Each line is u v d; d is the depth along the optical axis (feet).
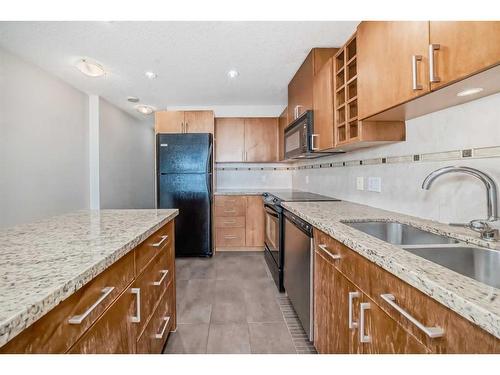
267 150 14.23
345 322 4.07
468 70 2.84
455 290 2.06
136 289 3.71
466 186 4.23
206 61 8.87
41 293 1.94
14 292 1.95
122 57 8.55
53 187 10.18
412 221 4.85
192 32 7.06
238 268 10.79
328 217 5.34
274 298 8.14
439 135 4.66
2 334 1.56
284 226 8.42
